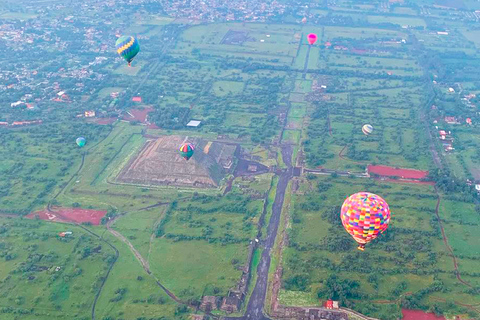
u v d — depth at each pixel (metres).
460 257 162.12
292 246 166.50
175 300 144.38
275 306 142.00
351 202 138.38
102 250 165.25
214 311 141.12
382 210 134.88
